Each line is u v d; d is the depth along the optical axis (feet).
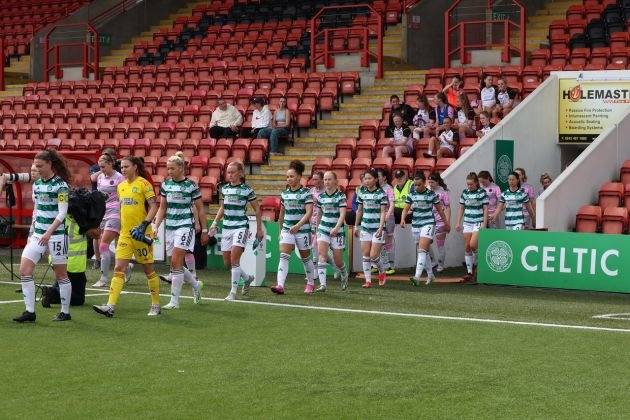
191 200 60.23
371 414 35.58
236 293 66.03
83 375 41.22
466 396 38.42
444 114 99.19
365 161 96.89
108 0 150.41
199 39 143.43
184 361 44.27
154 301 57.26
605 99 99.50
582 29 121.80
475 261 80.94
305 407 36.45
